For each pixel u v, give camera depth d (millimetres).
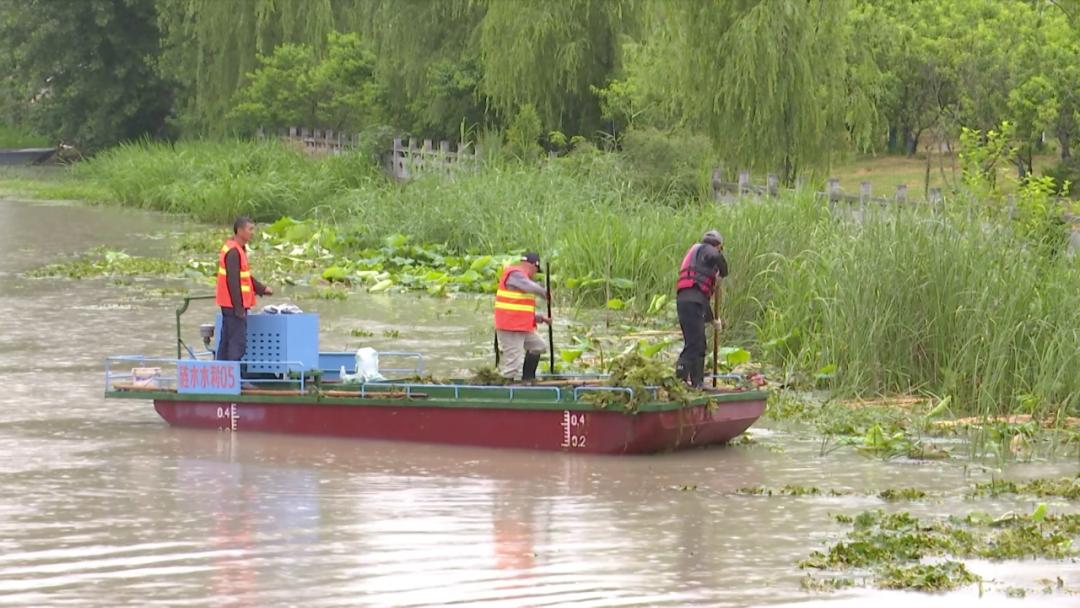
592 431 32688
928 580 23078
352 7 133125
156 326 52531
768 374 42594
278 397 35031
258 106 123250
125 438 34875
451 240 72562
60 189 125375
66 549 25047
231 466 31891
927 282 39125
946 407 37125
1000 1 91688
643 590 22734
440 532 26250
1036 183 45469
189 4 137750
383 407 34344
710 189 71688
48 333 50781
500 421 33469
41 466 31812
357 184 102250
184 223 98188
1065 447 34062
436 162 83812
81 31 159000
